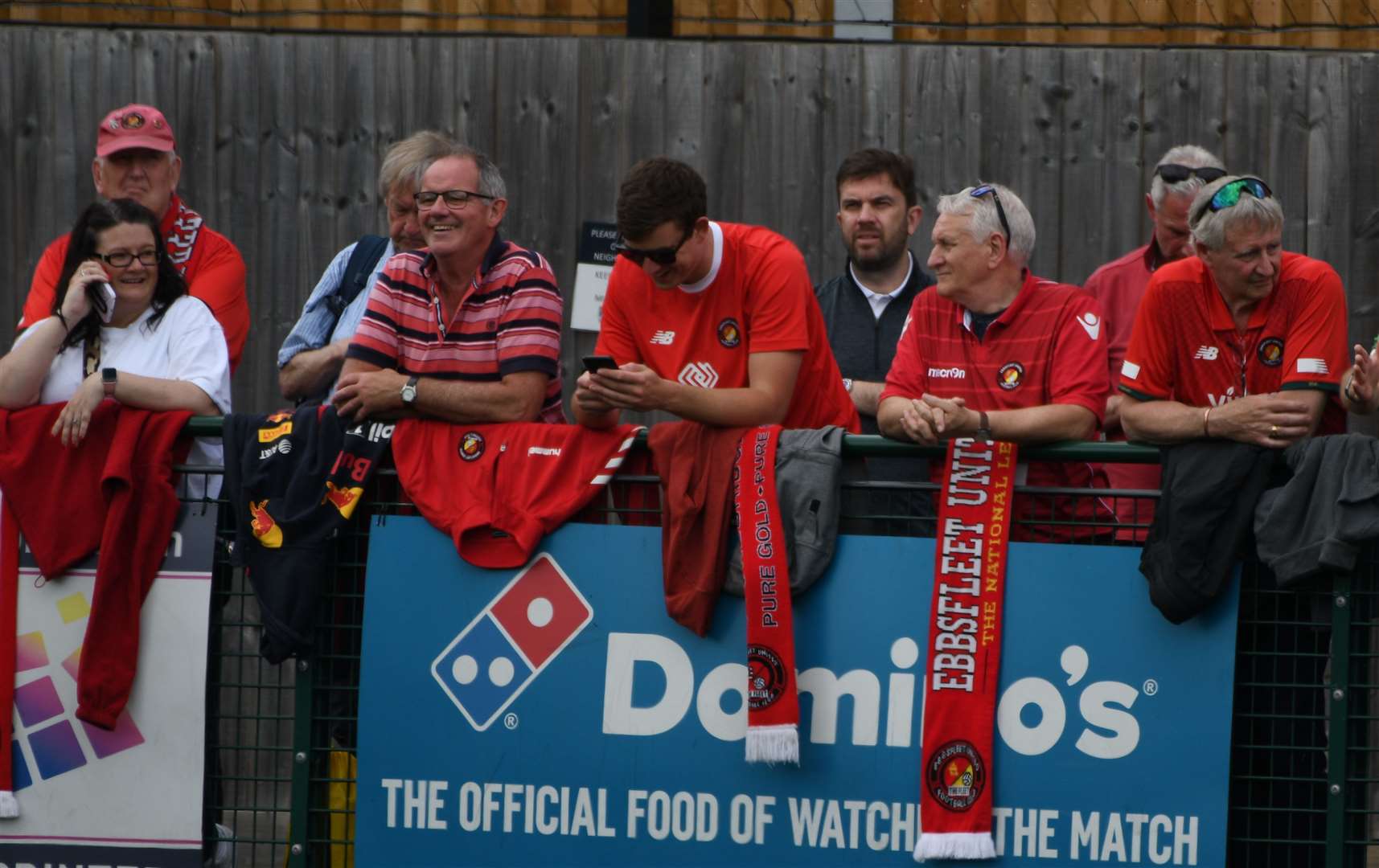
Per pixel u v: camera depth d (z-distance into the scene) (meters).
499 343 15.97
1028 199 22.77
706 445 15.20
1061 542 15.15
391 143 23.39
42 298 17.58
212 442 16.28
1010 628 14.69
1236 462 14.27
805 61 22.98
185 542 15.77
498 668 15.26
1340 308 15.04
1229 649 14.38
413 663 15.34
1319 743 14.61
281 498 15.57
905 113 22.88
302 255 23.52
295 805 15.76
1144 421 14.81
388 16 24.58
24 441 15.84
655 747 15.03
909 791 14.71
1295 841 14.55
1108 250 22.69
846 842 14.80
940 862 14.62
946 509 14.87
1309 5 23.36
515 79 23.28
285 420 15.84
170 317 16.83
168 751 15.60
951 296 16.14
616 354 16.30
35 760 15.69
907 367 16.33
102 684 15.50
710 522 14.98
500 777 15.20
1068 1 23.70
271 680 20.19
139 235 16.58
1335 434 14.57
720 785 14.95
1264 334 15.09
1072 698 14.58
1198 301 15.24
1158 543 14.40
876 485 15.10
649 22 23.44
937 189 22.86
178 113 23.58
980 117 22.78
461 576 15.34
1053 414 14.96
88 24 23.98
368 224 23.44
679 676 15.04
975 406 16.08
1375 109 22.30
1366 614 14.45
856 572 14.88
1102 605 14.59
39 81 23.67
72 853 15.63
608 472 15.33
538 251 23.31
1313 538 14.01
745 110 23.06
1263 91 22.48
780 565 14.70
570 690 15.16
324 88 23.44
